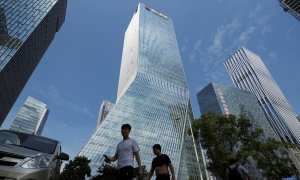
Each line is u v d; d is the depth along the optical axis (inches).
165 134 4067.4
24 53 3373.5
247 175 420.8
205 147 1218.0
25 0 3558.1
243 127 1200.8
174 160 3777.1
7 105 3565.5
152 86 4746.6
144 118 4069.9
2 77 2910.9
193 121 1302.9
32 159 265.0
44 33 4042.8
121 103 4020.7
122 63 6368.1
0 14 3171.8
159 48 5851.4
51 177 315.3
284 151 1663.4
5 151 253.8
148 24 6294.3
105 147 3334.2
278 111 7317.9
